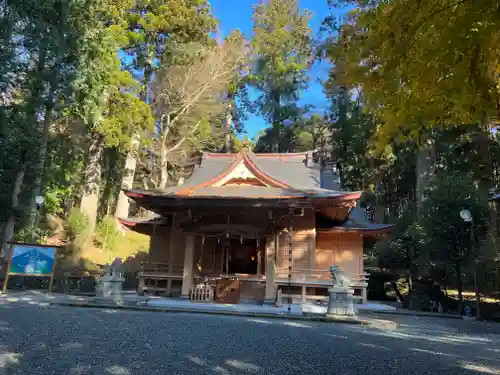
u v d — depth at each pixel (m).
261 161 22.20
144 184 38.81
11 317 9.09
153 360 5.55
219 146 42.47
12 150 18.77
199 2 34.31
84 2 19.16
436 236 18.88
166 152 35.91
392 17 3.39
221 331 8.55
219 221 17.45
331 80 4.13
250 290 17.08
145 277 18.11
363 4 3.78
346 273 18.84
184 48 33.19
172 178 40.00
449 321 14.36
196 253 19.27
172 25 32.62
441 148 27.61
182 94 34.69
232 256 19.70
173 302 14.90
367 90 3.74
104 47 20.61
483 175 25.67
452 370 5.66
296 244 18.00
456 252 18.58
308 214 18.28
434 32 3.17
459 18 2.99
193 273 17.19
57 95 19.64
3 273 17.80
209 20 34.75
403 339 8.72
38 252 16.09
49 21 17.42
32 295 15.12
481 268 19.47
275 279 16.56
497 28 2.88
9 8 15.20
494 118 3.28
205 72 34.50
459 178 19.78
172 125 36.56
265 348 6.77
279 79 42.44
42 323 8.40
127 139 25.41
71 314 10.26
